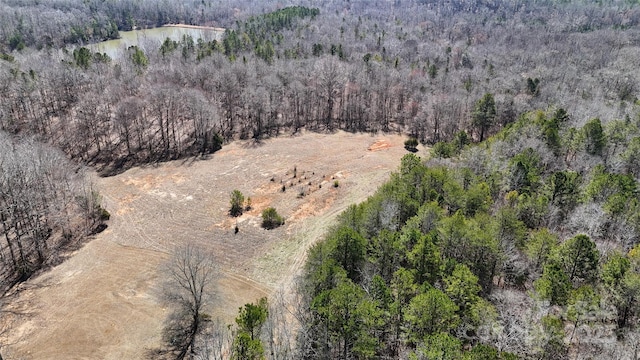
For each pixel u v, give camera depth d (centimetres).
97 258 6662
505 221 5391
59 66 12081
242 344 3891
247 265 6600
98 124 10888
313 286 5009
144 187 8888
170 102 10575
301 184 9206
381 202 6153
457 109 12088
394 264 5394
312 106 13400
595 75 14212
